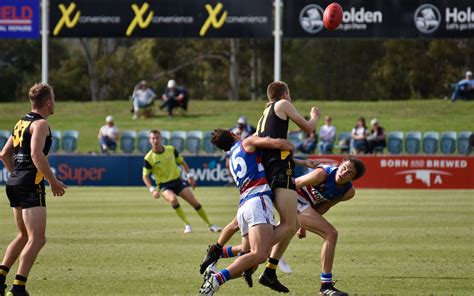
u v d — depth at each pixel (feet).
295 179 88.58
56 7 271.69
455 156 240.32
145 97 377.71
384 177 241.76
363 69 514.27
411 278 96.02
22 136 78.43
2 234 136.36
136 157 248.11
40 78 533.55
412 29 268.62
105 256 112.47
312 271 101.19
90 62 512.22
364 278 95.96
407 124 369.71
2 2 270.46
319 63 517.96
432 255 113.29
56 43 546.67
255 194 79.15
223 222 156.76
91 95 524.93
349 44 513.04
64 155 248.93
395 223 151.84
